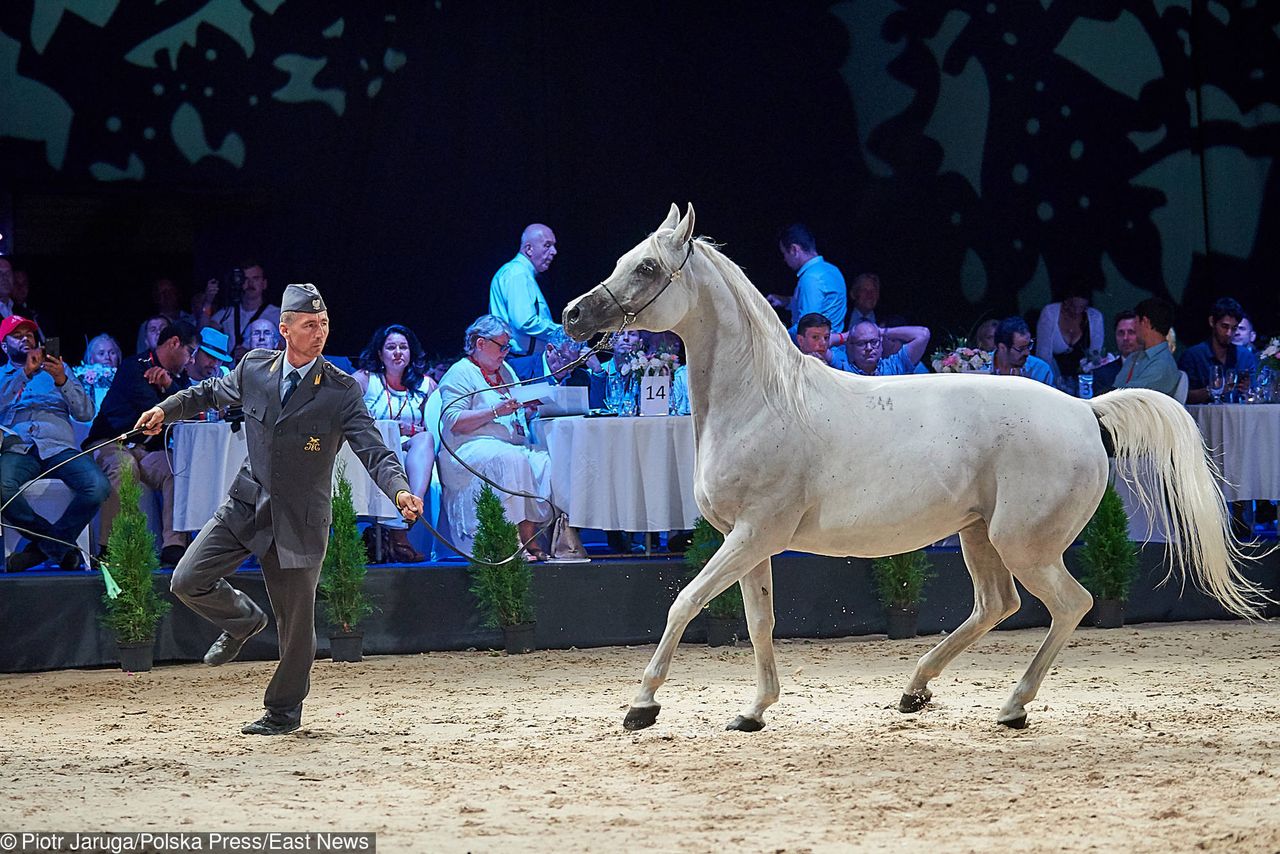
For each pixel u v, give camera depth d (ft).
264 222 64.44
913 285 68.69
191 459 41.83
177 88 63.41
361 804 22.35
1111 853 18.69
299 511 28.60
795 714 30.99
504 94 66.13
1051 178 68.74
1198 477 29.30
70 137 62.64
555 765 25.41
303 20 64.39
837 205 68.39
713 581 28.27
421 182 65.67
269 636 42.34
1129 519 45.73
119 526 40.55
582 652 42.70
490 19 65.82
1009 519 28.25
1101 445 28.96
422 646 43.11
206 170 63.87
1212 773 23.59
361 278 65.36
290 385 28.71
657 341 46.44
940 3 67.97
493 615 42.75
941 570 45.11
